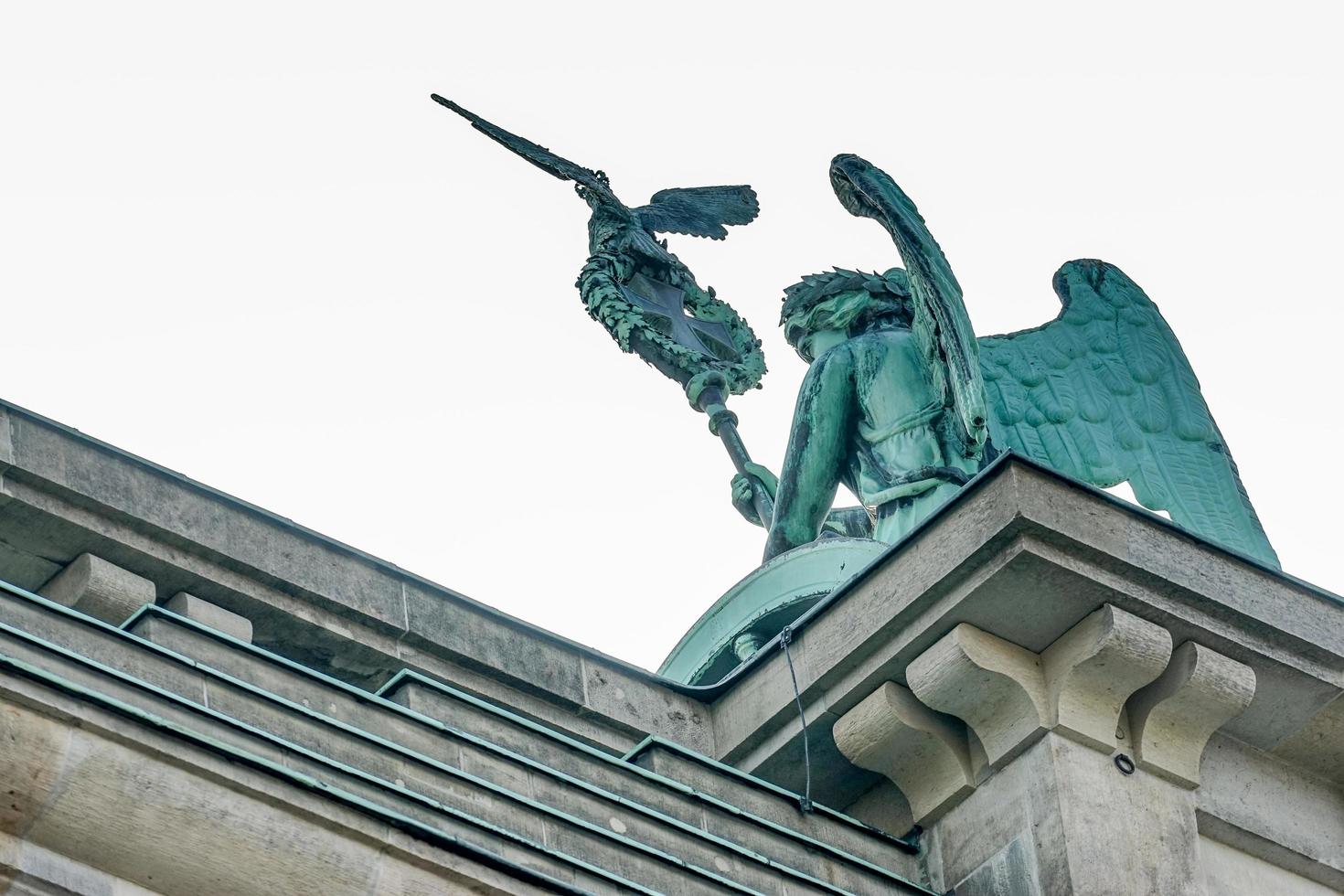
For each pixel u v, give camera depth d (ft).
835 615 127.34
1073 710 124.16
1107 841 122.42
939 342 138.10
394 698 118.62
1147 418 151.53
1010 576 123.34
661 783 120.47
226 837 101.65
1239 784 127.34
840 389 140.46
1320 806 128.88
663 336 145.79
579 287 146.92
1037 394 151.43
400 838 104.27
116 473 120.47
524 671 126.72
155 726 101.24
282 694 112.27
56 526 118.83
